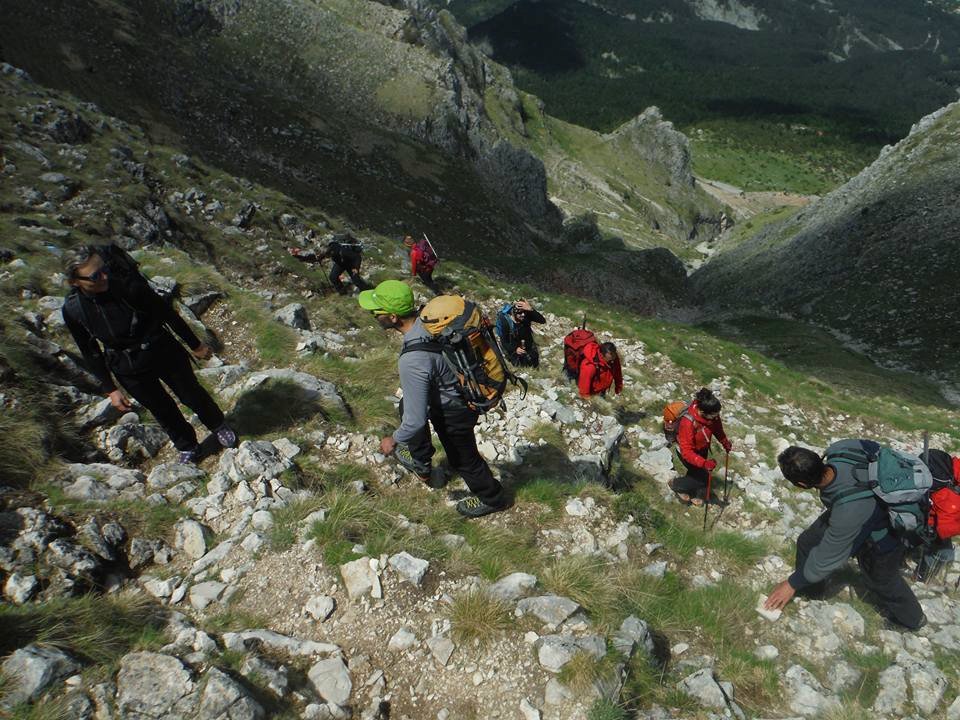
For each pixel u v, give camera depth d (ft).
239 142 198.18
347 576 15.55
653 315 211.82
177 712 11.70
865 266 226.79
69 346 24.97
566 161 619.67
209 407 19.79
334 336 37.42
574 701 12.92
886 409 68.49
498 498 19.24
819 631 18.02
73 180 48.83
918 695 15.92
